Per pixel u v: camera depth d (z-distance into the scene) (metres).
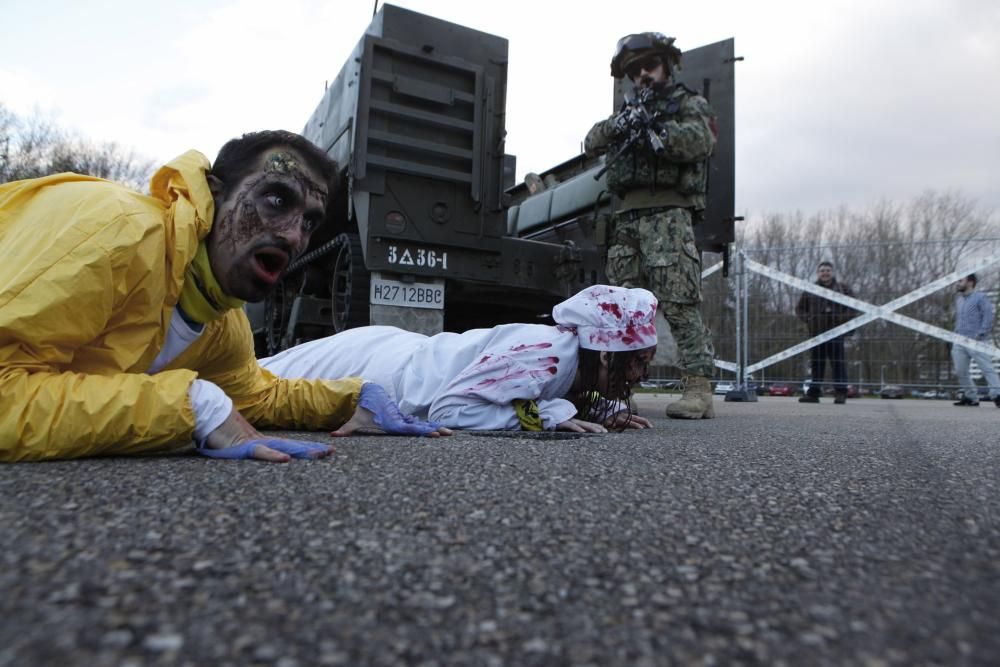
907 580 0.86
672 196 4.15
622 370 2.71
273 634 0.65
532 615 0.72
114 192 1.62
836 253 9.69
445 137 4.58
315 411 2.49
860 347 9.56
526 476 1.51
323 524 1.04
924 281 9.36
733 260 10.06
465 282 4.68
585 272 5.25
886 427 3.62
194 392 1.59
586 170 5.84
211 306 1.87
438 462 1.67
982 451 2.40
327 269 5.96
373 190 4.30
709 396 4.28
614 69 4.35
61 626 0.64
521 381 2.54
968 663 0.63
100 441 1.50
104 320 1.58
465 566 0.87
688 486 1.47
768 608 0.76
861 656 0.64
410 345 2.98
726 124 5.30
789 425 3.66
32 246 1.51
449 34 4.57
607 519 1.14
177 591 0.74
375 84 4.32
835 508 1.28
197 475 1.36
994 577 0.88
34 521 0.98
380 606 0.73
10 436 1.43
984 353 8.54
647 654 0.64
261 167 1.74
